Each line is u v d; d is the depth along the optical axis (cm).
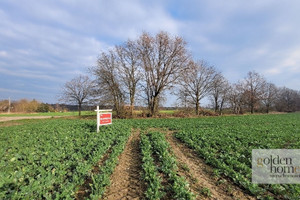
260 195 450
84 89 3809
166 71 2950
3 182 423
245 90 5344
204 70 4109
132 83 2988
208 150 838
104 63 2894
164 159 681
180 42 2886
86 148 777
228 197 446
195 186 500
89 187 481
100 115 1250
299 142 989
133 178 548
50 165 593
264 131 1392
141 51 2884
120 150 807
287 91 7681
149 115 3073
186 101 3978
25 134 1159
